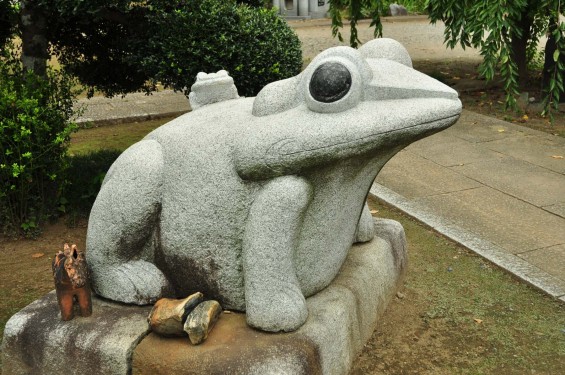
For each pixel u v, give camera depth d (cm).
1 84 397
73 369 225
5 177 386
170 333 216
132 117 712
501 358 267
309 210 223
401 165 527
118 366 216
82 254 233
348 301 243
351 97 206
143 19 407
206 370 203
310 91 207
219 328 222
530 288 327
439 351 271
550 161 532
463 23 596
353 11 732
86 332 225
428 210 427
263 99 222
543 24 749
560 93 716
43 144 391
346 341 238
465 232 390
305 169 212
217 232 223
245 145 212
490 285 331
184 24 394
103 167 482
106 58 485
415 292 322
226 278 227
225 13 405
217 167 222
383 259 288
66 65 492
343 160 212
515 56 779
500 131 623
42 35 434
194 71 405
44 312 242
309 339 215
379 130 203
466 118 673
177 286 240
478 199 448
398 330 285
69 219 418
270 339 214
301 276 230
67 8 373
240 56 407
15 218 404
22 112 383
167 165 233
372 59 230
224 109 243
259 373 201
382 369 256
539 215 418
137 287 237
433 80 220
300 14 1470
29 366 236
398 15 1517
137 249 241
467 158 544
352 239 248
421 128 206
